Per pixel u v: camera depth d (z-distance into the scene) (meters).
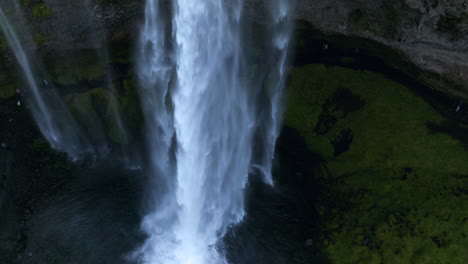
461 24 22.23
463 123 26.56
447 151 26.50
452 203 24.52
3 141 27.42
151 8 25.12
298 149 28.86
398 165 26.80
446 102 26.94
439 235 23.27
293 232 24.20
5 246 22.98
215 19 26.17
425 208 24.50
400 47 25.81
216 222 24.17
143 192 25.56
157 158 27.47
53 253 22.64
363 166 27.36
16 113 28.66
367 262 22.70
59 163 27.00
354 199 25.91
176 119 28.28
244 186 26.34
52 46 26.47
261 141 28.88
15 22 24.42
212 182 26.33
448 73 25.31
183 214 24.44
